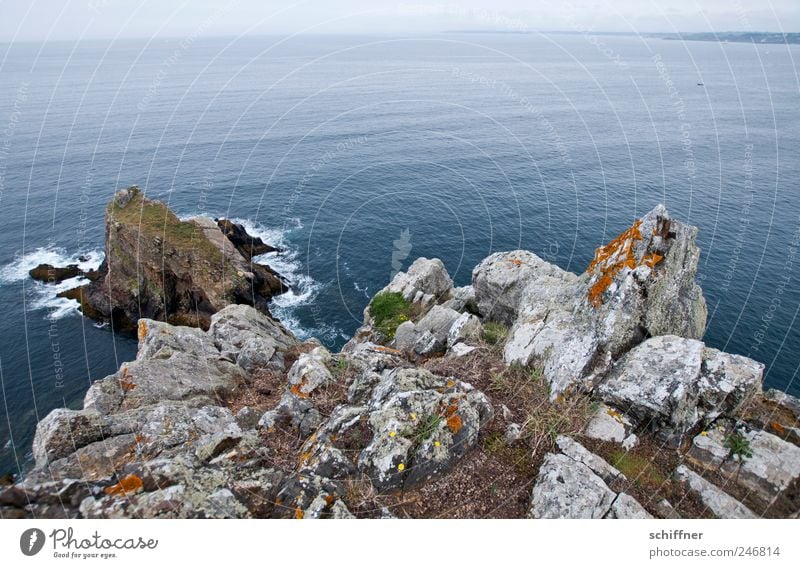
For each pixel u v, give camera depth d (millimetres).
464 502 7832
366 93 88188
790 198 40781
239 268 32875
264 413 10516
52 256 38688
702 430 8883
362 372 11922
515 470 8367
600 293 11273
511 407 9875
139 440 9055
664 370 9414
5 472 20828
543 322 11898
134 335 31656
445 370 11234
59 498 7215
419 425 8570
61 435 8977
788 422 8906
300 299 33125
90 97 90125
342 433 8961
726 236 34562
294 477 7918
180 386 11727
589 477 7848
